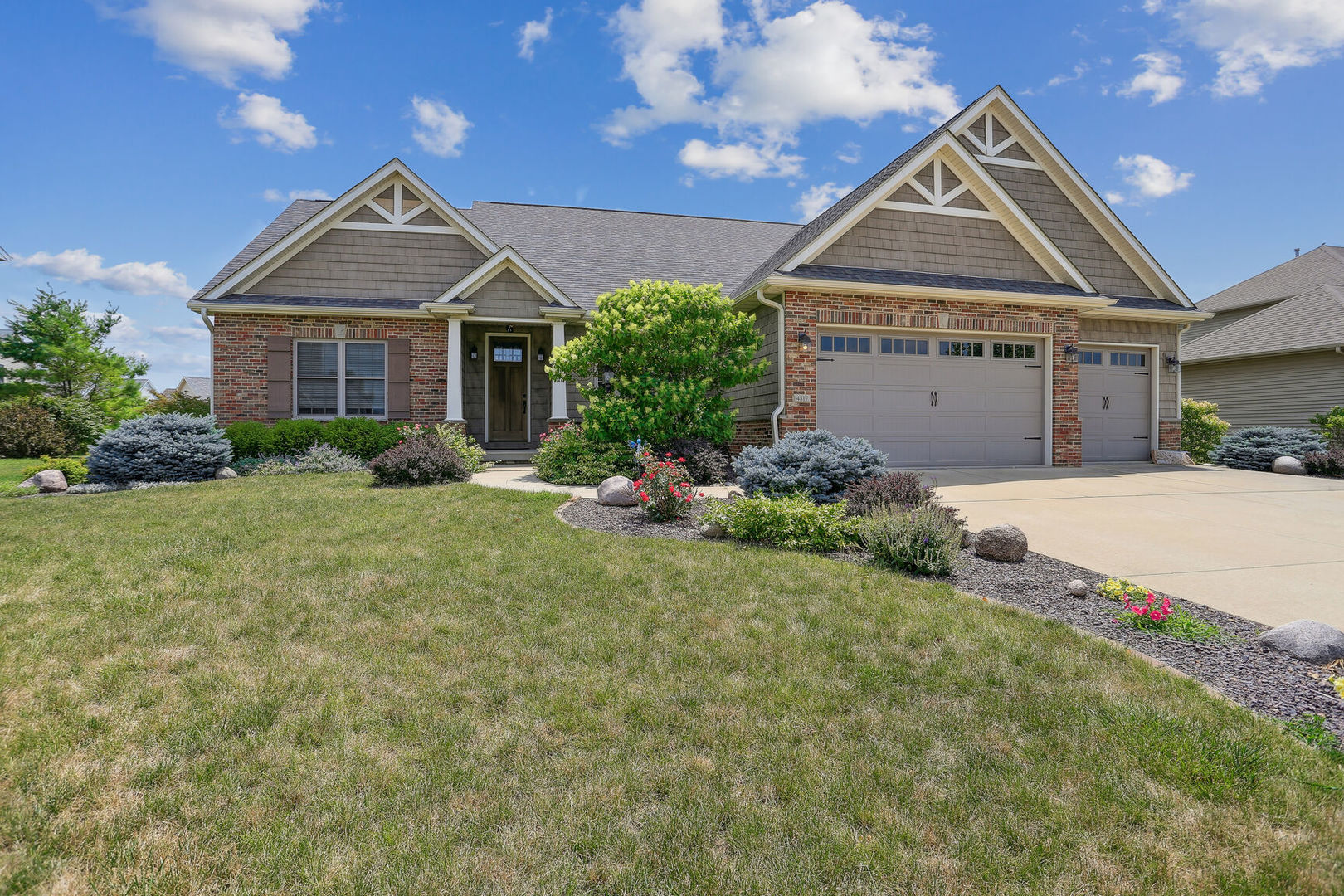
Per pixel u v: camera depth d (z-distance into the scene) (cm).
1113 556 664
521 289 1462
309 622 457
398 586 534
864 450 869
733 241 1947
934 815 262
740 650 417
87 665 382
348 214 1500
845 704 351
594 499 938
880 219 1325
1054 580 581
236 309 1394
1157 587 567
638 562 605
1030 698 357
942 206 1357
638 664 397
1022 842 246
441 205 1515
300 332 1433
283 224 1666
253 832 245
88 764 285
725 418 1204
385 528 729
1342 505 932
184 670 381
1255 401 2070
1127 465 1446
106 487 1101
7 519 786
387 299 1498
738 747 309
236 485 1027
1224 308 2503
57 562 593
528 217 1931
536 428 1670
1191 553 673
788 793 275
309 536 694
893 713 342
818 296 1233
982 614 482
